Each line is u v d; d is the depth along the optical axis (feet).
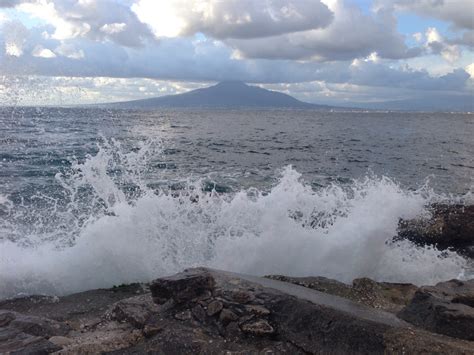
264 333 11.10
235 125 179.73
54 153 53.52
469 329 11.00
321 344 10.60
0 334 11.46
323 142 105.81
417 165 67.87
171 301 12.71
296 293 12.70
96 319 13.25
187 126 148.46
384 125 216.54
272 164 61.46
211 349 10.62
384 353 9.98
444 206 25.71
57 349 10.81
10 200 30.86
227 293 12.56
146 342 11.16
